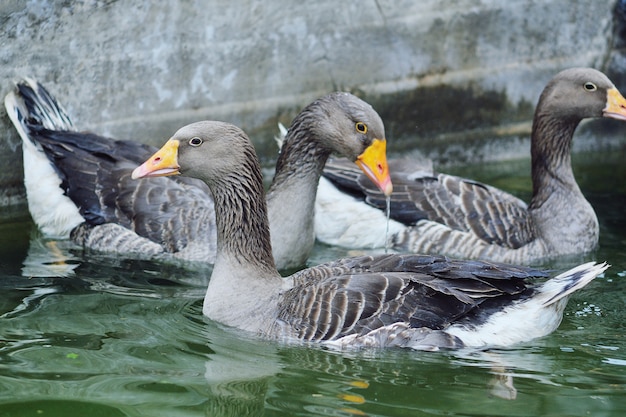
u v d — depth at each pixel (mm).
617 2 15938
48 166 12094
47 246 11867
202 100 13523
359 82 14523
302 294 9086
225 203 9562
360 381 8289
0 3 11836
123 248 11703
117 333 9234
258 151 14133
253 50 13641
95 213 11844
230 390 8062
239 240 9531
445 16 14805
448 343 8828
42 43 12312
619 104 12336
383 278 9023
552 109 12555
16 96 12289
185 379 8258
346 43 14266
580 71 12453
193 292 10469
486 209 12289
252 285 9461
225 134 9523
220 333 9258
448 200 12320
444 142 15344
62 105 12688
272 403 7852
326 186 12594
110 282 10703
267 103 13977
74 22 12406
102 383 8133
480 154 15633
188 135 9562
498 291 9016
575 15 15703
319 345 8820
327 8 13977
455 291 8883
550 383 8266
